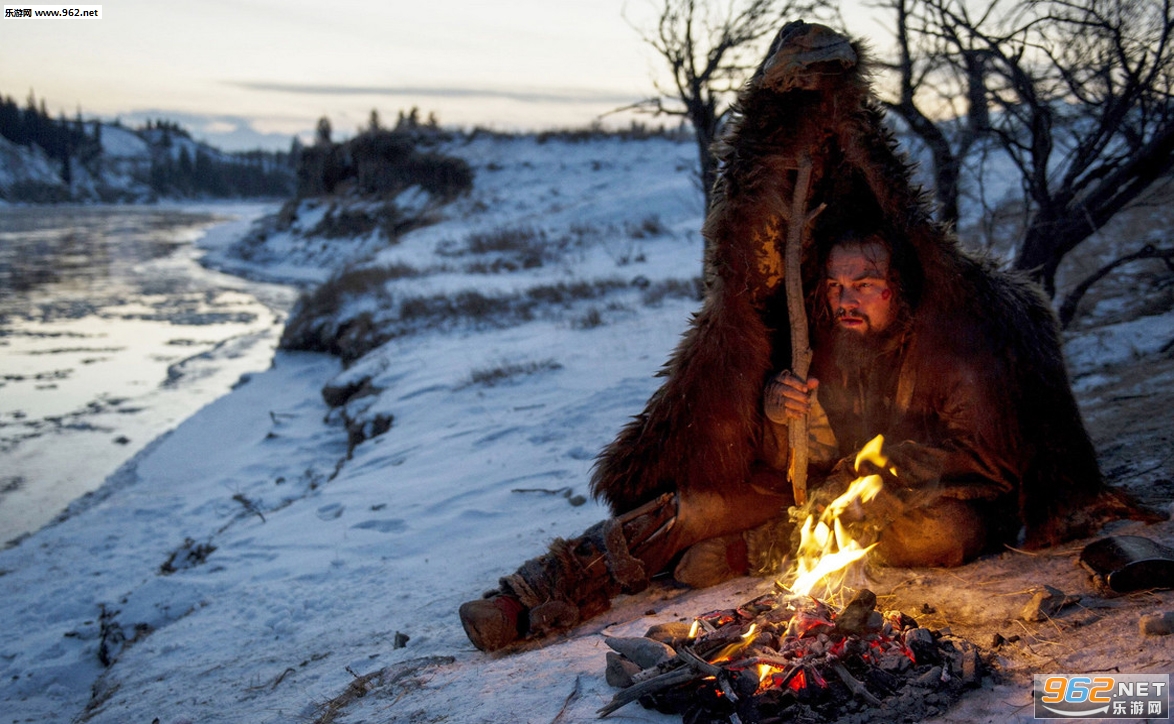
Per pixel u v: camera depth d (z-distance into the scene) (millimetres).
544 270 23094
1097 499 4035
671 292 17078
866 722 2748
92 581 7973
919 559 4012
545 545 6117
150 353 20359
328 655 5004
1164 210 13117
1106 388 7348
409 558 6742
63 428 14039
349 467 10070
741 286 3955
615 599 4613
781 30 3600
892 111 8195
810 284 4203
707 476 4207
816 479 4277
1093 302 10383
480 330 16250
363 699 4043
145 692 5117
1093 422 6340
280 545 7672
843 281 3928
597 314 15070
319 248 43250
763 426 4219
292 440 12609
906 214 3803
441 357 14461
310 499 9047
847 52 3471
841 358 4109
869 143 3717
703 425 4148
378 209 42938
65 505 10586
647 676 3102
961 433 3934
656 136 43938
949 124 8594
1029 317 4004
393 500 8273
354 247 41219
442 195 41719
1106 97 7531
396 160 46219
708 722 2840
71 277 37000
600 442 8758
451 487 8273
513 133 45656
